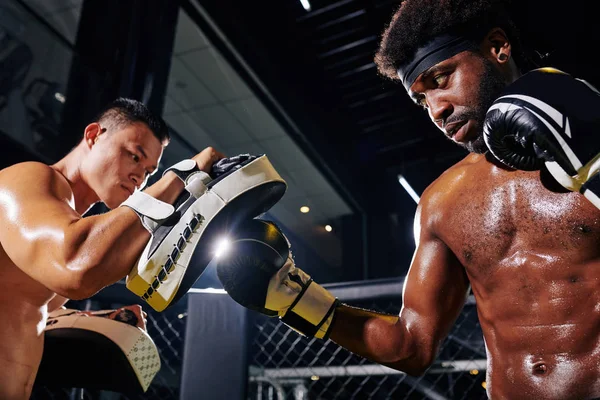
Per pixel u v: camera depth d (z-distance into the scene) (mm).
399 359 1359
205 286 2207
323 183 7816
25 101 4477
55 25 4867
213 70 6066
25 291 1517
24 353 1486
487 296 1237
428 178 8211
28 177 1380
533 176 1211
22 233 1248
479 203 1276
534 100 1002
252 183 1228
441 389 3605
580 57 5836
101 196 1665
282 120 6676
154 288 1192
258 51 6000
